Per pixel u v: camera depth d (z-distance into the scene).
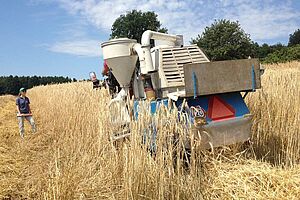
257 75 5.29
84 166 5.71
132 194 4.31
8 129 13.42
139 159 4.37
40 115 17.58
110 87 7.36
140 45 6.21
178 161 4.29
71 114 9.35
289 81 7.58
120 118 6.01
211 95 5.27
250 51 42.53
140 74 6.27
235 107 5.36
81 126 8.10
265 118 6.56
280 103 6.50
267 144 6.39
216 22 43.84
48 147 8.88
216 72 4.99
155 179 4.29
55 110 12.59
